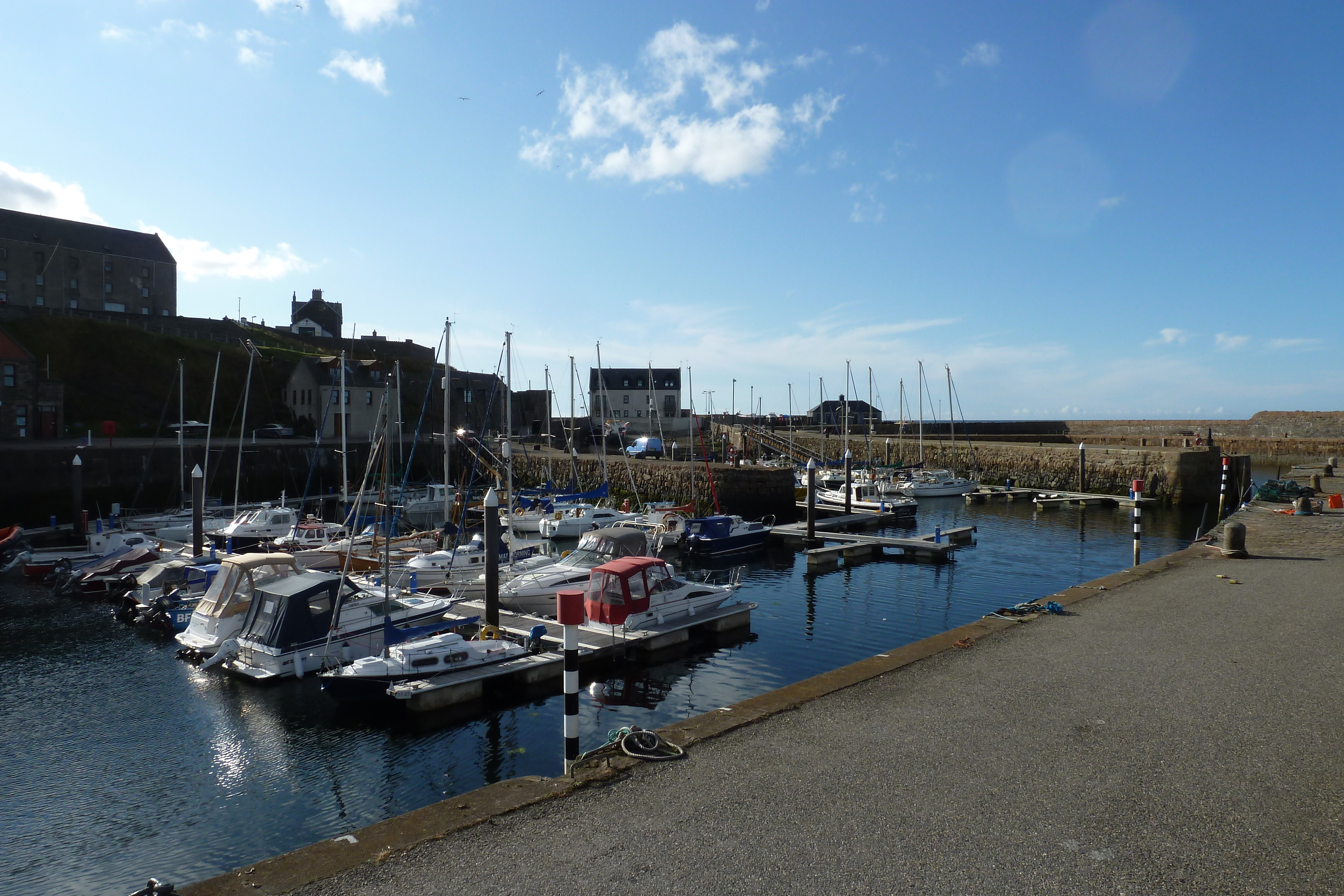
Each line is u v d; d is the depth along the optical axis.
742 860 4.56
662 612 16.69
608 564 16.31
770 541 31.27
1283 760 5.77
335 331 96.19
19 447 38.31
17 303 69.38
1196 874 4.29
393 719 12.45
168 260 81.06
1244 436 71.38
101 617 18.91
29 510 37.16
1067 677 7.89
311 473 36.66
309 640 14.36
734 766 5.96
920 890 4.19
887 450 57.31
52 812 9.70
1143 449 44.56
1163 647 8.91
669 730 6.79
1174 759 5.85
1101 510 40.81
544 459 52.53
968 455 56.41
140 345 63.19
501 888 4.37
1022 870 4.37
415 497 40.66
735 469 41.00
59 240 72.56
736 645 16.72
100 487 40.56
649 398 88.75
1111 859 4.46
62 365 58.47
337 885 4.49
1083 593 12.00
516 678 13.91
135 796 10.09
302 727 12.13
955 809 5.14
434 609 16.19
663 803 5.39
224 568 15.88
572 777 5.87
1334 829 4.76
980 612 19.70
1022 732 6.46
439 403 73.38
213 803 9.91
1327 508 23.86
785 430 77.88
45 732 12.02
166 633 17.33
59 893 8.06
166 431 60.09
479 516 34.44
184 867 8.54
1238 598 11.35
